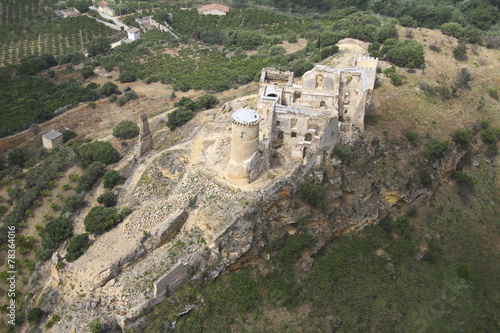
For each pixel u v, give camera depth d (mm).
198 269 48719
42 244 57344
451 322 54312
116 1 189750
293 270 55062
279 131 62438
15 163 82500
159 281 44625
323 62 96562
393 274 60219
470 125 82938
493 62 102812
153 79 119500
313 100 66688
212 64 127312
